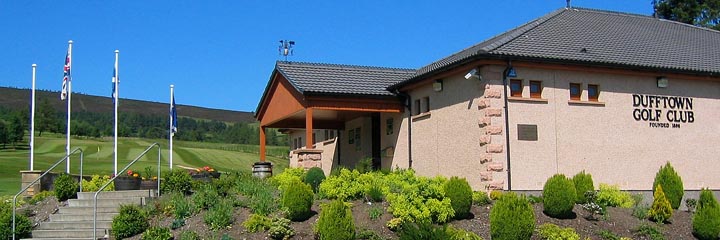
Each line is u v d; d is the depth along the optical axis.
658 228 16.83
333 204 14.34
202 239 15.15
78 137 94.81
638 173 20.66
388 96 23.31
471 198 16.48
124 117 138.38
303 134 35.31
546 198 16.91
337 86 23.41
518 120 19.19
